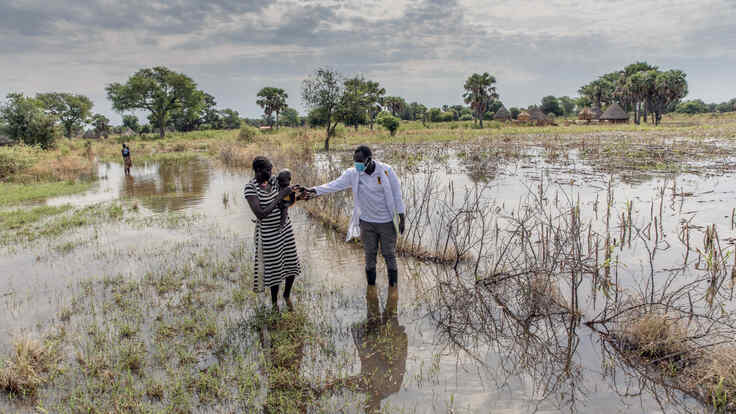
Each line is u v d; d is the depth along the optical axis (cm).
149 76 6731
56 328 396
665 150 1962
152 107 6762
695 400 280
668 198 898
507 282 475
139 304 449
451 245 621
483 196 977
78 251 646
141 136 6334
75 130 7412
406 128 6669
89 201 1120
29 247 671
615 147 2177
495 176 1305
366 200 466
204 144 3878
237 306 443
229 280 517
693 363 316
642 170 1336
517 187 1095
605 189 1023
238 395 297
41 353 341
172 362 340
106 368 330
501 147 2411
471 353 349
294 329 386
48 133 2825
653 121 5969
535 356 341
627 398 285
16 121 2759
